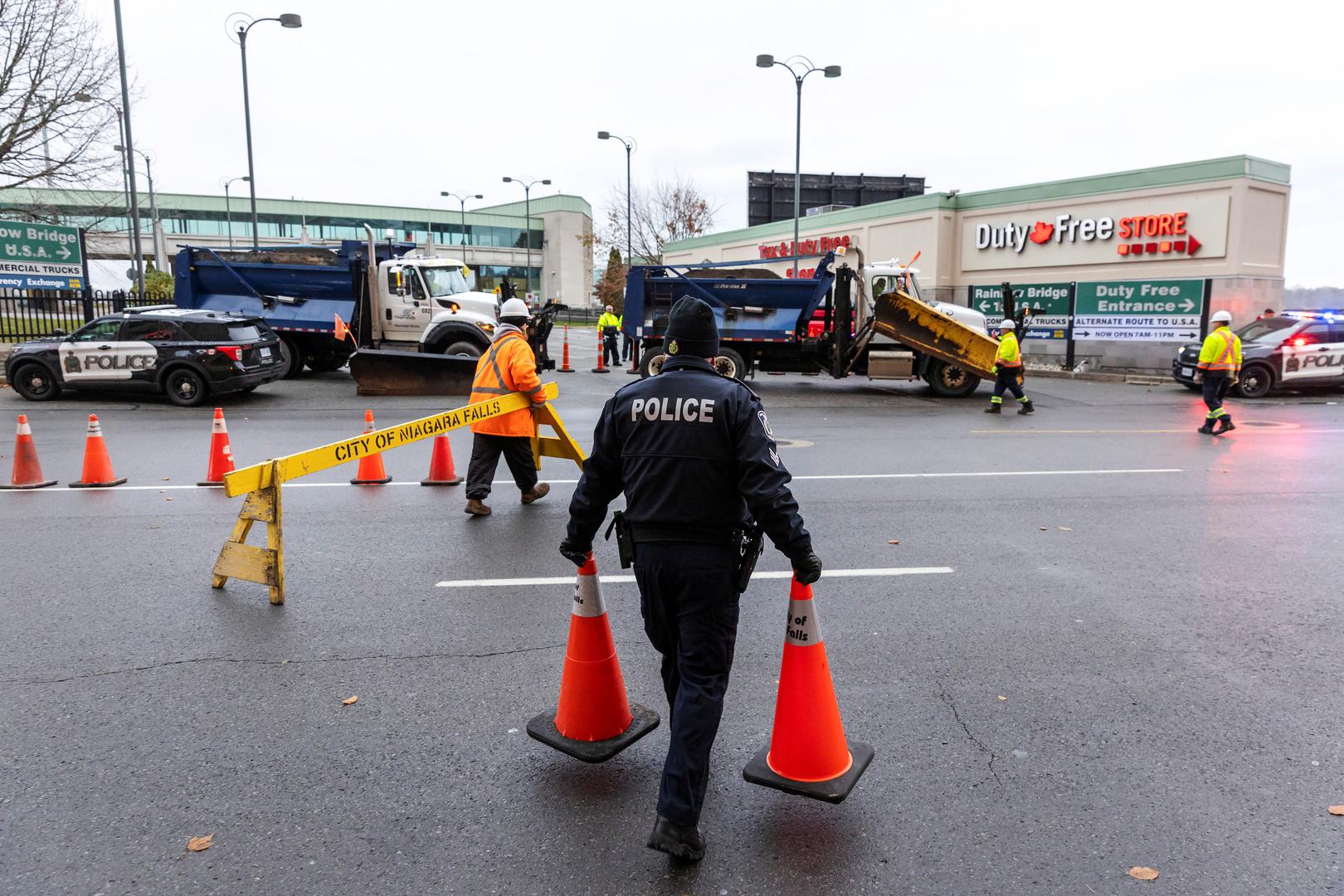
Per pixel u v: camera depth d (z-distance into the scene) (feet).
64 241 69.72
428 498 26.43
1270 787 10.68
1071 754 11.46
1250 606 17.08
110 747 11.60
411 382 54.19
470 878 9.04
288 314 62.13
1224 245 71.61
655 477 9.45
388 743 11.78
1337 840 9.62
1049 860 9.29
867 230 104.22
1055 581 18.54
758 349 59.36
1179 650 14.85
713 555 9.37
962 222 92.58
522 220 298.97
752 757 11.48
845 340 56.75
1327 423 44.09
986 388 62.08
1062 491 27.43
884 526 23.08
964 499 26.35
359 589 17.93
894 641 15.21
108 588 17.97
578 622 11.57
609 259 194.90
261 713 12.58
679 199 182.80
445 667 14.17
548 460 33.01
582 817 10.13
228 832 9.78
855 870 9.15
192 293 62.59
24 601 17.16
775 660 14.51
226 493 16.25
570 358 92.94
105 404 49.37
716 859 9.34
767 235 125.49
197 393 48.57
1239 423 44.01
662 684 13.60
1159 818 10.05
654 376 9.97
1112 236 79.15
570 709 11.61
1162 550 20.90
